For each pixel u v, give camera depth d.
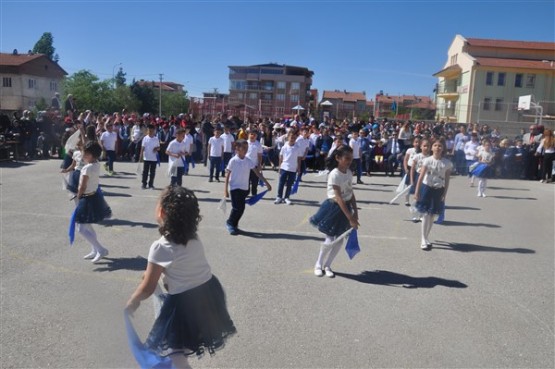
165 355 3.04
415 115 53.91
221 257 6.91
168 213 3.02
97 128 18.66
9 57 59.16
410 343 4.42
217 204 11.06
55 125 19.34
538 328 4.85
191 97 39.66
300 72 85.00
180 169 12.05
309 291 5.64
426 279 6.25
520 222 10.39
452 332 4.68
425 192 7.59
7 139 18.33
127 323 2.96
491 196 14.35
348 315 4.99
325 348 4.26
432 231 9.15
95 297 5.22
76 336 4.31
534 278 6.46
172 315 3.04
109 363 3.87
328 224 6.12
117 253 6.89
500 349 4.37
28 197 11.01
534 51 46.78
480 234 9.05
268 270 6.38
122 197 11.59
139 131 19.94
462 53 46.97
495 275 6.54
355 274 6.35
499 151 19.23
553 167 18.02
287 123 23.92
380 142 18.86
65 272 6.02
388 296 5.59
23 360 3.88
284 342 4.34
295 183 11.64
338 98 99.81
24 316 4.69
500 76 43.31
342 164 6.11
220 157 14.80
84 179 6.22
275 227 8.97
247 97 83.69
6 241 7.33
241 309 5.04
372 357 4.14
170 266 3.02
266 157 19.44
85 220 6.28
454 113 44.06
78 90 62.59
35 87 59.94
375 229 9.15
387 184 16.09
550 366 4.10
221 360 4.00
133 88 69.06
